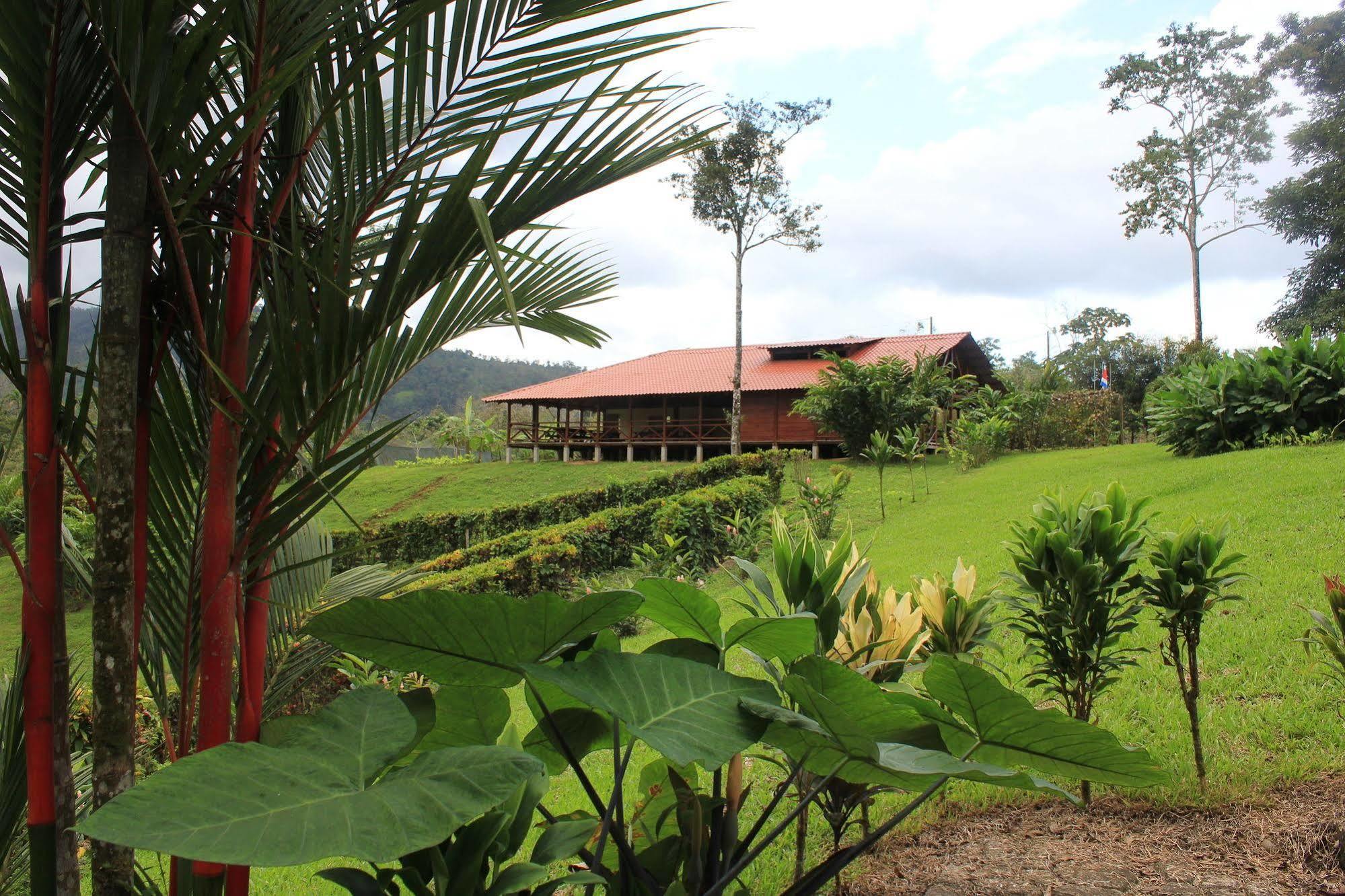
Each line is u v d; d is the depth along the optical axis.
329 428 1.63
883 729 1.34
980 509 11.18
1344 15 30.53
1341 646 2.99
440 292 1.78
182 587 1.78
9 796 1.76
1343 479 8.05
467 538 16.52
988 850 3.02
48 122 1.43
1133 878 2.71
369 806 0.90
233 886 1.44
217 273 1.72
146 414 1.65
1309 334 12.01
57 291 1.55
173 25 1.55
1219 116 32.09
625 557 12.21
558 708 1.44
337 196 1.72
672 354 34.19
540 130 1.54
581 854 1.35
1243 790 3.12
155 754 5.27
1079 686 3.30
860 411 21.80
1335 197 30.47
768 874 3.01
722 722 1.19
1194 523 3.29
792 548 2.07
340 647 1.29
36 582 1.46
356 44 1.64
